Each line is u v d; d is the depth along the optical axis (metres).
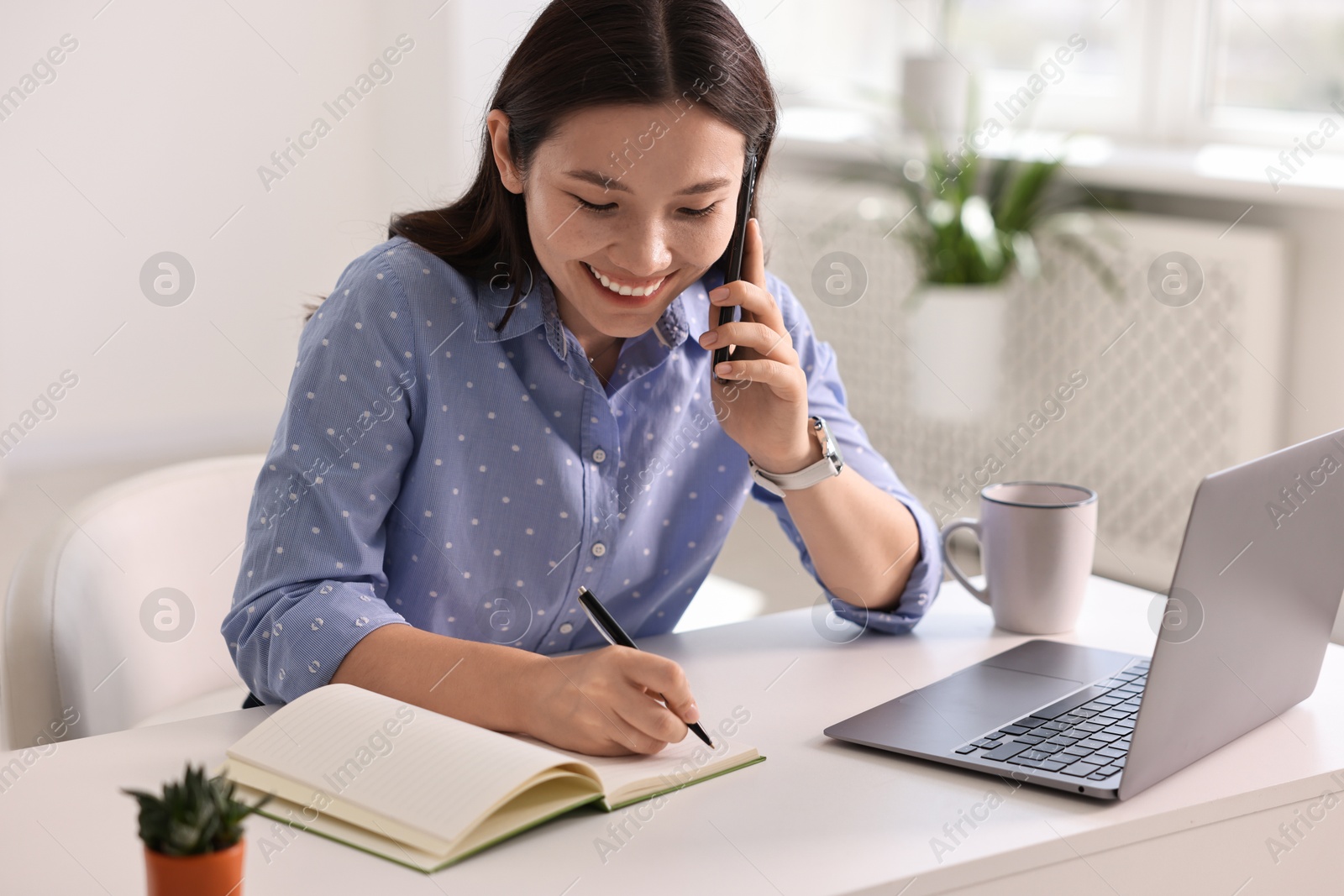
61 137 3.92
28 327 3.97
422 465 1.18
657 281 1.09
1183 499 2.96
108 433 4.13
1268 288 2.74
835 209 3.72
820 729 1.02
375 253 1.21
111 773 0.94
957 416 3.24
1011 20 3.65
